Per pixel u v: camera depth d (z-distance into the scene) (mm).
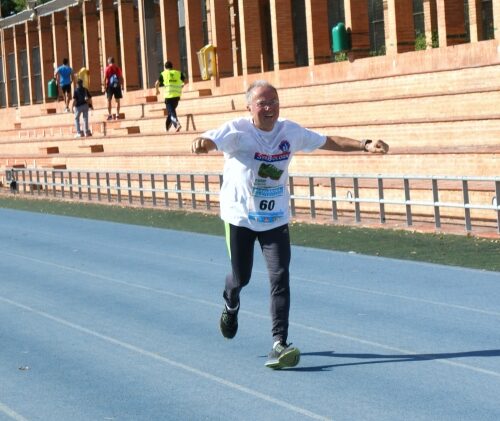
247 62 42375
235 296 10656
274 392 9414
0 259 21922
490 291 14625
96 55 59438
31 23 66750
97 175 37344
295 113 34312
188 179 34844
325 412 8656
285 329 10297
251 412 8766
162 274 18297
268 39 48406
